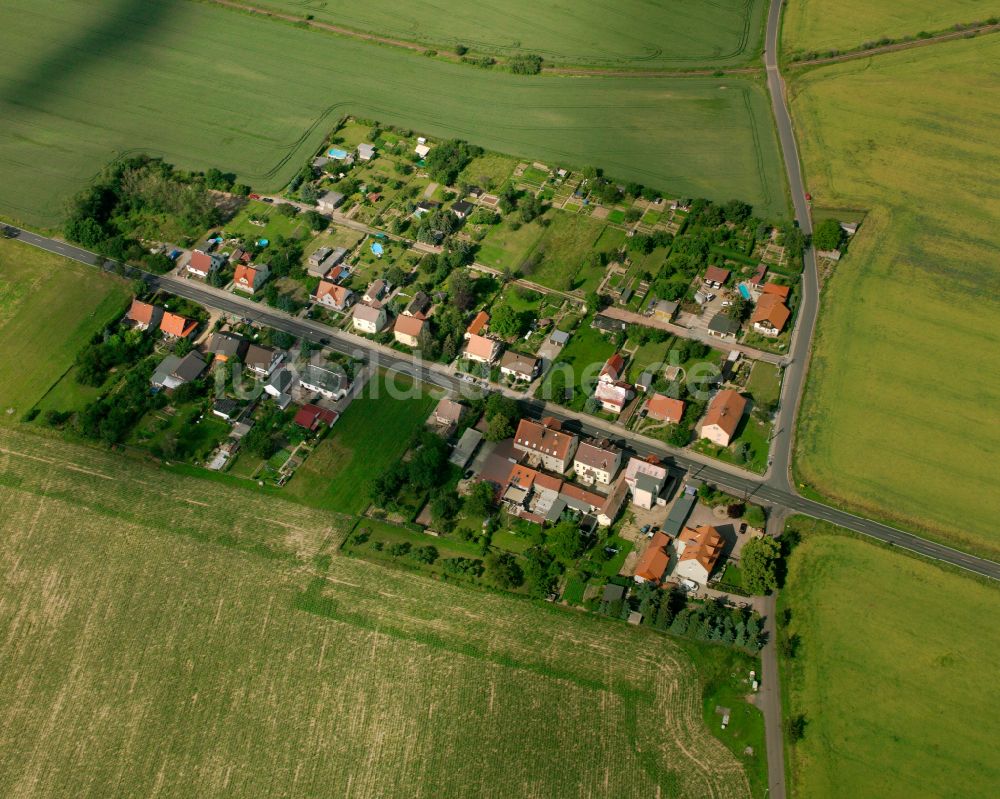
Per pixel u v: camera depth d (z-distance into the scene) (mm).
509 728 131250
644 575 146625
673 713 132750
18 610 147500
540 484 161375
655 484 154875
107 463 168375
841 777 125250
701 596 146375
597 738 130125
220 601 147250
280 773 127125
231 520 158625
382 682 136500
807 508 158000
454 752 128625
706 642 140125
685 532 152500
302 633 142750
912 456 165875
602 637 141625
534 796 124375
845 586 146000
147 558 153625
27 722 134250
